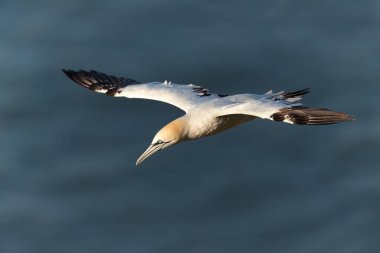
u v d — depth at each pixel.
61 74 45.75
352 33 49.72
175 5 51.59
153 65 46.72
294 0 52.56
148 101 42.94
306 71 46.41
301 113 18.28
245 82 45.72
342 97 44.53
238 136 40.78
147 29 49.62
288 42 48.66
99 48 48.28
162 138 20.78
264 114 18.73
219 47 47.91
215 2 52.00
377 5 51.88
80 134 41.47
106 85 23.08
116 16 50.78
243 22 50.44
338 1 52.41
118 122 42.06
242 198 37.75
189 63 46.66
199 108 20.78
